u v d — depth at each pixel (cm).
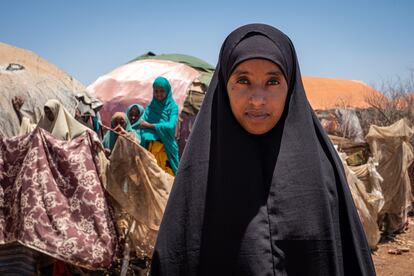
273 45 146
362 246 151
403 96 1512
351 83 2909
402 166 859
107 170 409
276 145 149
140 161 414
